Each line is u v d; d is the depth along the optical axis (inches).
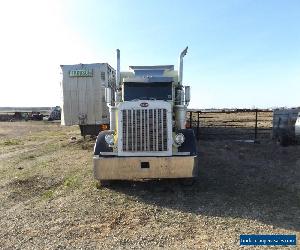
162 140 346.0
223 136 819.4
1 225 282.8
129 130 348.2
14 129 1396.4
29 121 2057.1
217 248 232.1
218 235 254.4
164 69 444.5
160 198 342.0
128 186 381.7
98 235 258.5
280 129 682.2
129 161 345.7
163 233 259.8
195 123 1063.0
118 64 424.2
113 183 387.5
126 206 320.8
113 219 289.4
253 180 405.4
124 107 348.5
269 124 1200.2
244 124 1208.2
